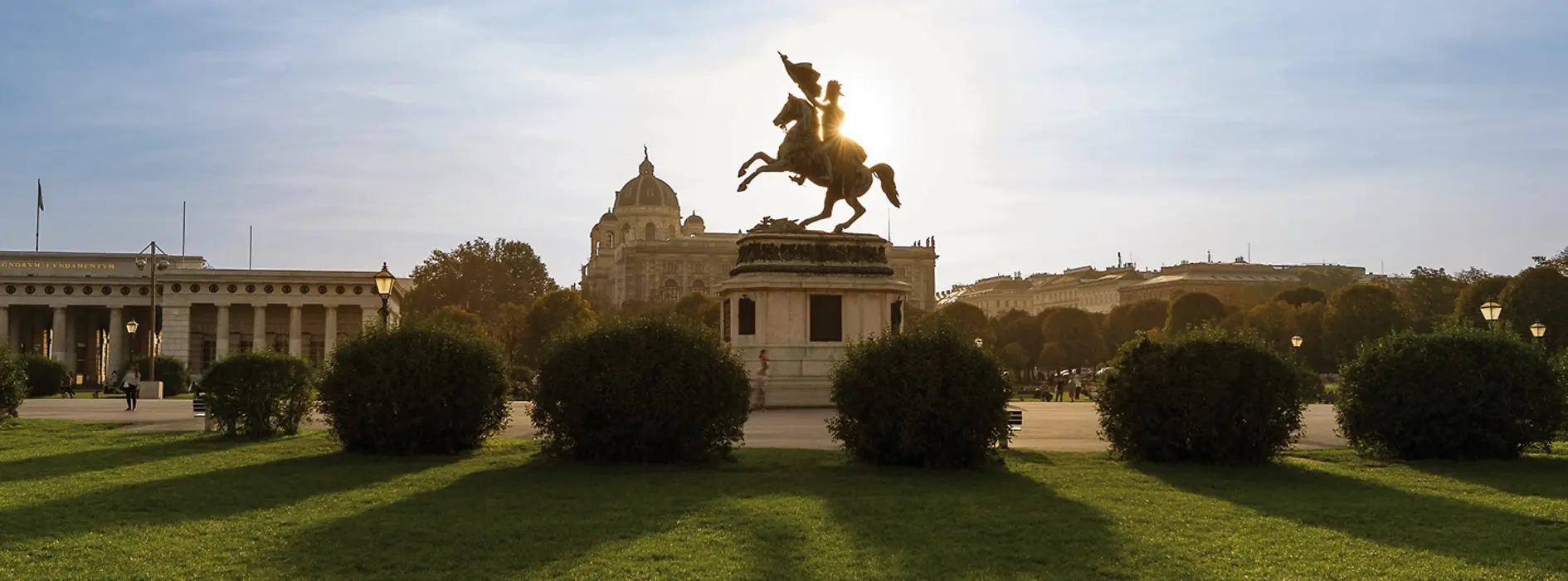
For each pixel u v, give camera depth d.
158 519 16.89
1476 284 105.25
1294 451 27.73
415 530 15.98
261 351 31.14
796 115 44.47
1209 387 24.39
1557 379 26.41
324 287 120.88
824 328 43.31
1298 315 116.38
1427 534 16.05
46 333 133.62
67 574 13.34
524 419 40.16
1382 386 26.48
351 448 26.16
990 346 27.23
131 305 119.94
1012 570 13.81
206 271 118.50
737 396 24.33
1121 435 25.45
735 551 14.73
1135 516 17.39
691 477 21.77
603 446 23.92
